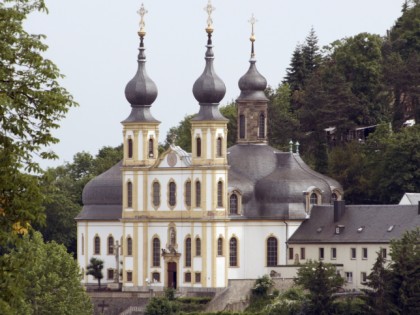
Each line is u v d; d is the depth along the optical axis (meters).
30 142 151.88
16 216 150.88
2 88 149.75
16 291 148.88
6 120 150.50
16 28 149.62
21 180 150.62
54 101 151.50
